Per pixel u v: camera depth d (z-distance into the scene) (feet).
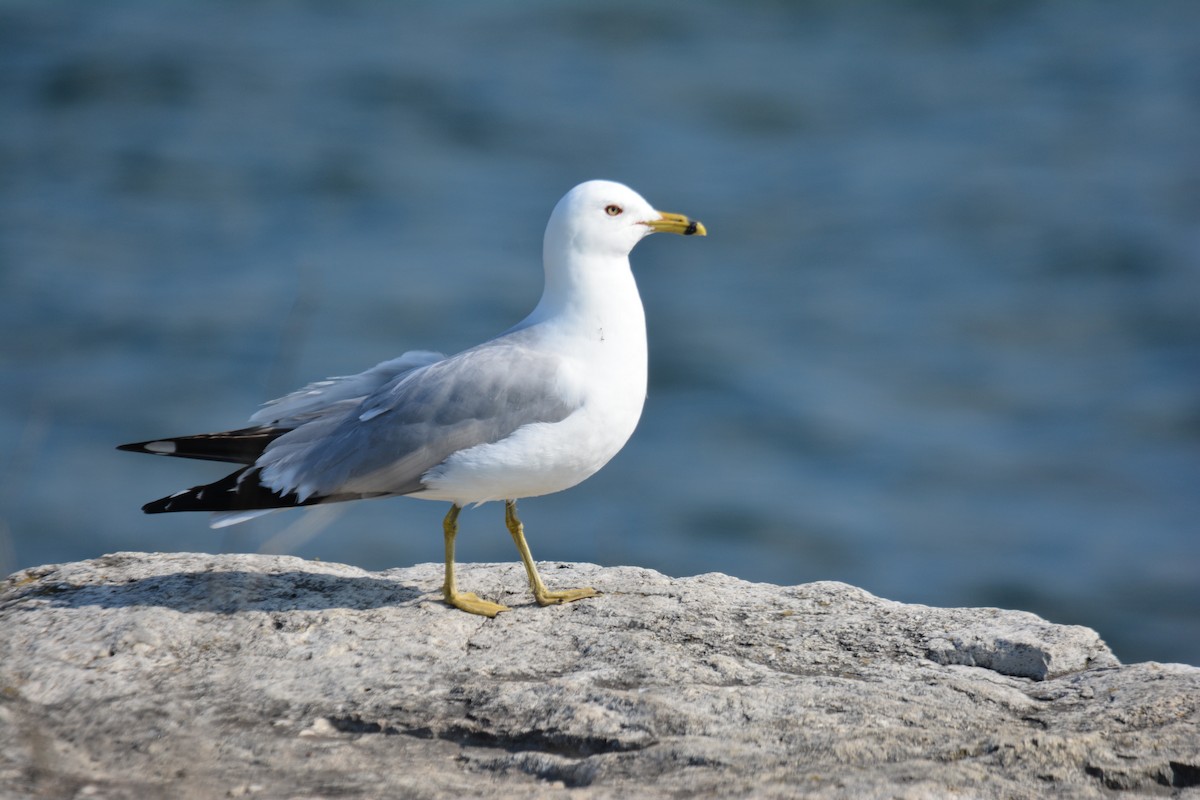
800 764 28.35
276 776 28.25
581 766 28.66
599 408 37.50
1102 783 28.04
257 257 132.16
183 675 32.86
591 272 38.27
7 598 37.37
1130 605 86.38
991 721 30.83
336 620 36.01
